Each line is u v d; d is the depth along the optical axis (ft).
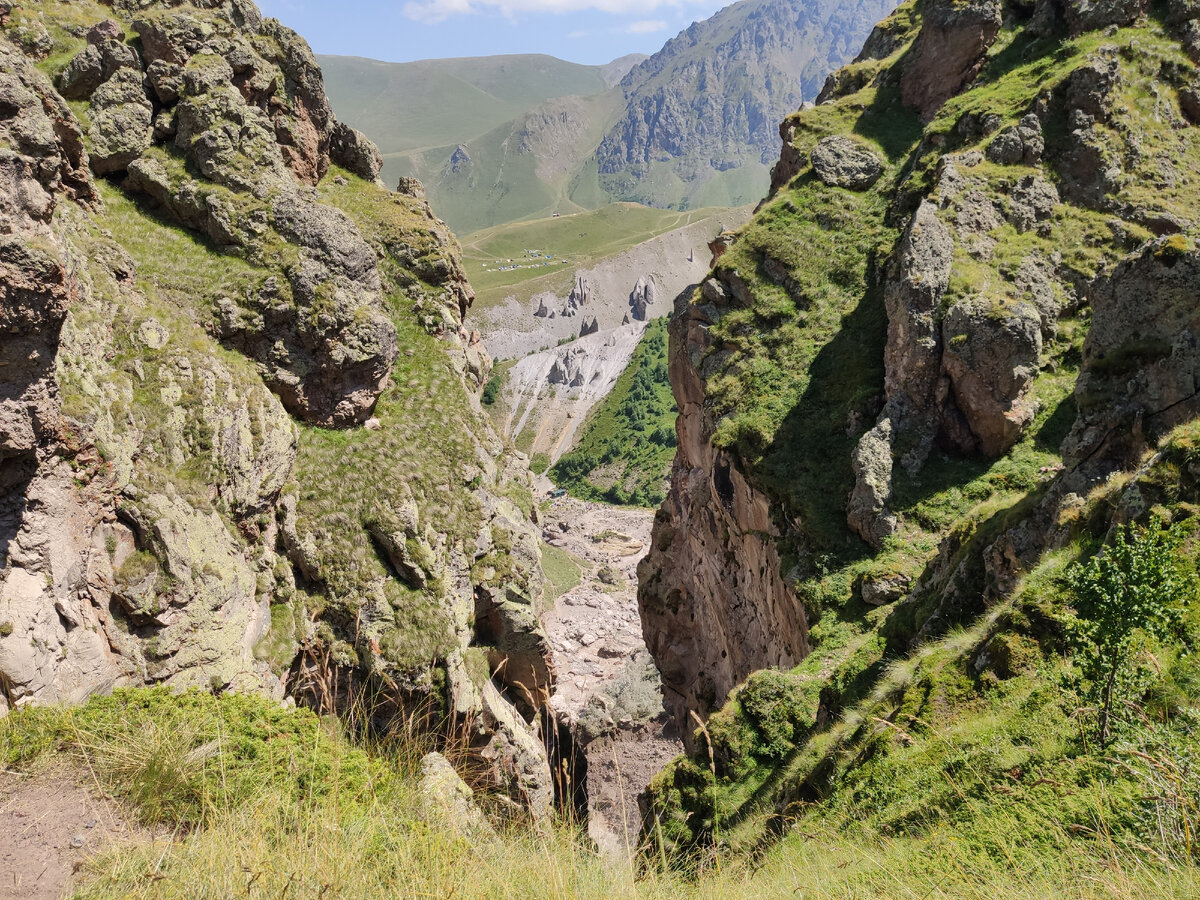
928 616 93.81
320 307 154.40
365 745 61.05
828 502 146.51
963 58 202.49
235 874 35.88
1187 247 82.17
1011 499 100.99
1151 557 41.50
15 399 101.24
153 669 116.06
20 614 99.19
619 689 279.28
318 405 158.40
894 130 210.79
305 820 42.60
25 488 105.29
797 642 140.05
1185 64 167.73
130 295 141.69
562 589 442.50
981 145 168.35
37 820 44.78
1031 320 134.51
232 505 135.13
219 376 140.77
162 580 117.80
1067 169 162.20
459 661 145.18
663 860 45.83
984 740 54.49
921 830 48.29
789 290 184.55
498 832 55.67
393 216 192.85
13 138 112.88
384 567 148.15
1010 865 37.99
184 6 170.71
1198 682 43.37
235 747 54.08
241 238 156.76
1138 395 83.10
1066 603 59.98
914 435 141.18
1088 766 42.52
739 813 92.53
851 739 75.25
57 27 165.37
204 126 160.86
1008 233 155.63
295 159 183.11
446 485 161.17
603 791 227.20
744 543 172.76
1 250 94.17
